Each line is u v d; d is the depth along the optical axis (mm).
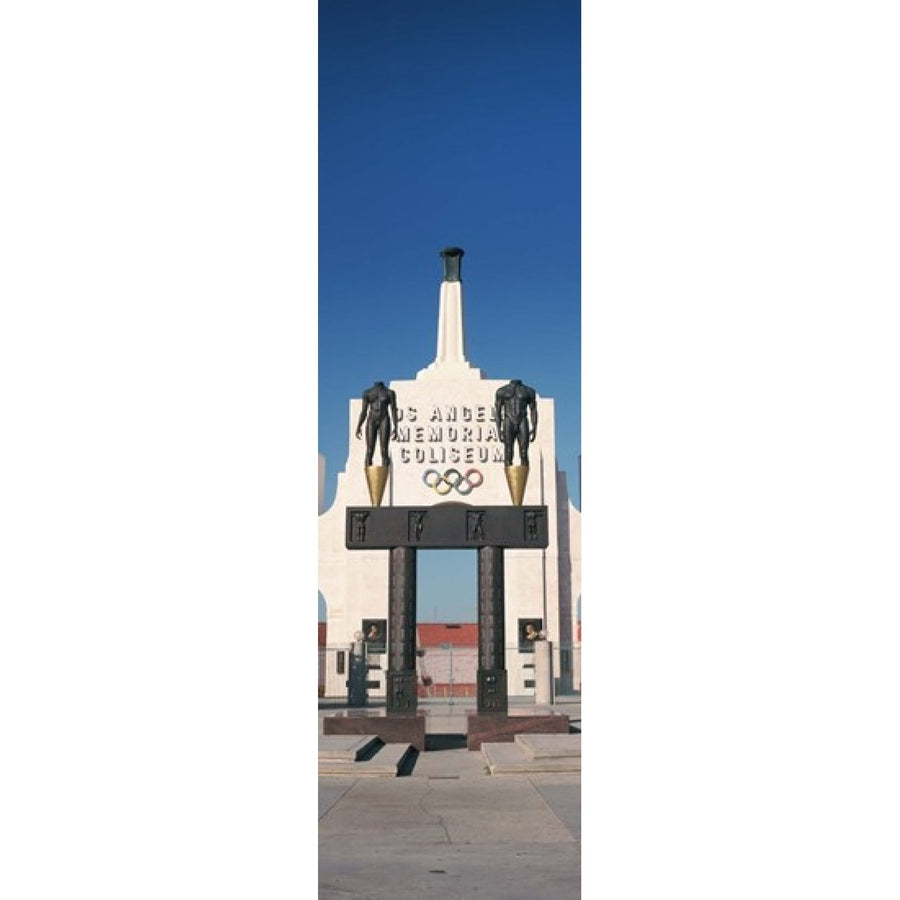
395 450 36562
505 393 18625
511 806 11789
